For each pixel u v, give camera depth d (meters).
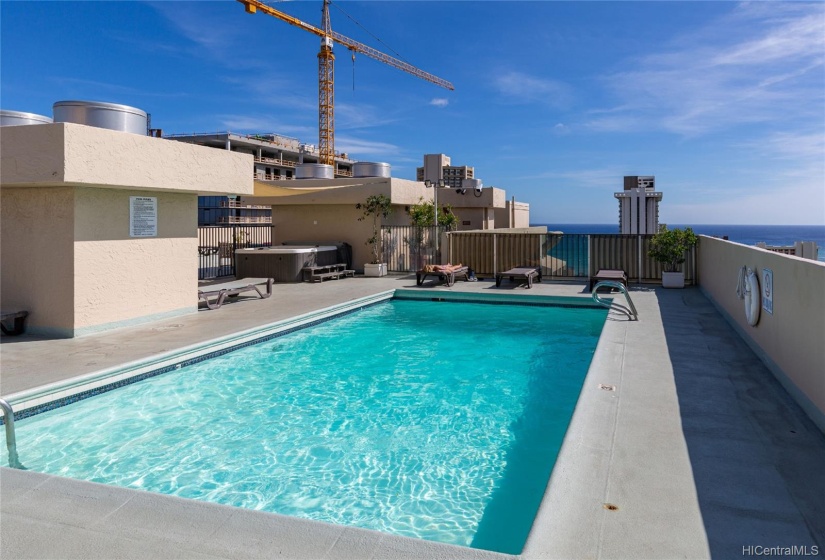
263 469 5.04
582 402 5.48
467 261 17.94
